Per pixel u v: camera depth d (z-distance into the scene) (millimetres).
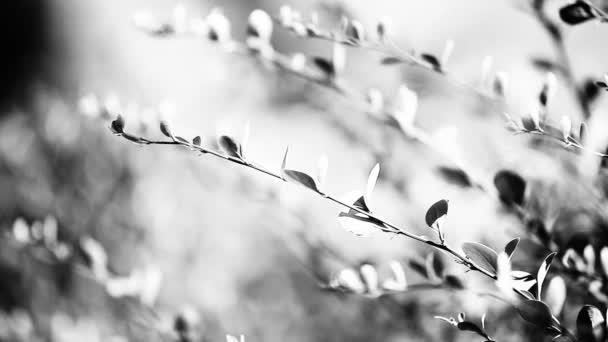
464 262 605
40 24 2801
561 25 734
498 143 780
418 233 828
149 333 1087
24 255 1252
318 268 902
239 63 1087
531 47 900
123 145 1464
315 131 1111
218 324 1180
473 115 799
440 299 811
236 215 1269
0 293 1315
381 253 876
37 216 1451
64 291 1260
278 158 1083
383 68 917
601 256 663
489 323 767
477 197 780
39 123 1599
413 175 867
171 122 655
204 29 760
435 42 1096
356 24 695
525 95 735
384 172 865
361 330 1037
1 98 2668
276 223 1002
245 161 622
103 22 2404
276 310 1229
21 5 2828
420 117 852
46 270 1262
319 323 1127
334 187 982
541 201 743
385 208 879
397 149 882
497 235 781
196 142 626
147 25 767
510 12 969
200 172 1158
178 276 1274
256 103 1144
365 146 910
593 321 599
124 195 1440
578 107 718
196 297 1237
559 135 634
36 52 2752
